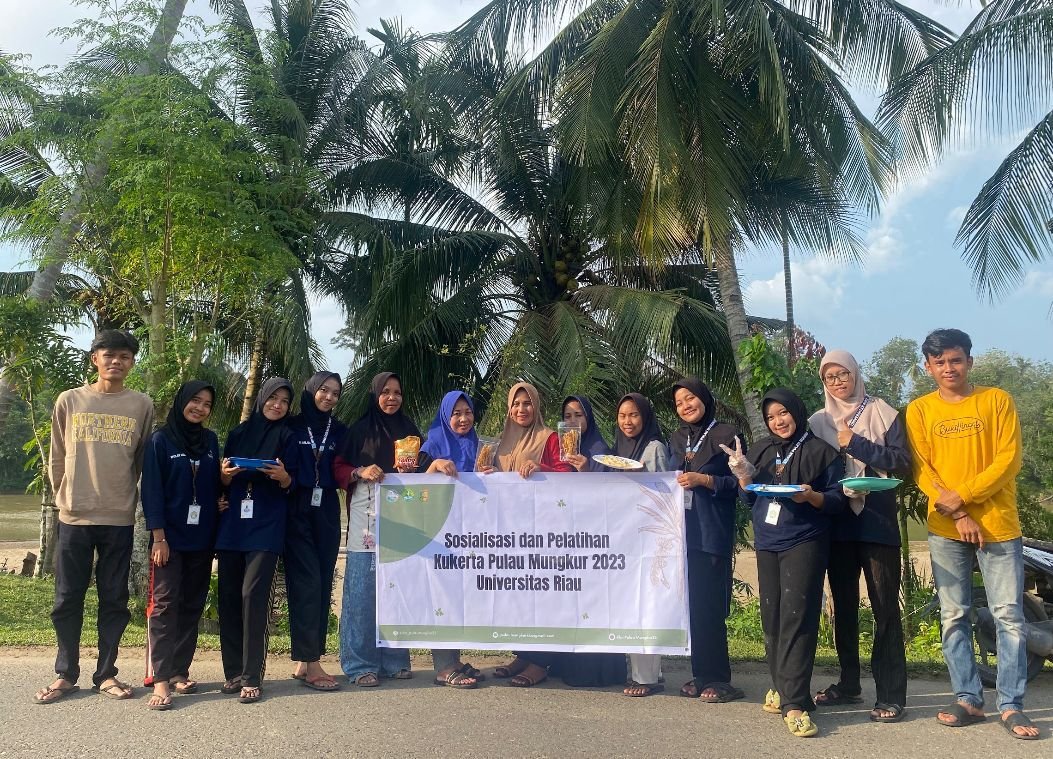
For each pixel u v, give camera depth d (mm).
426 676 5066
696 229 10133
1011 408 4105
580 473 4633
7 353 9500
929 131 9430
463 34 11422
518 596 4656
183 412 4555
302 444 4797
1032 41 8594
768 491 4031
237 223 8398
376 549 4812
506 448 5016
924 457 4254
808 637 4051
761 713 4234
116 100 8008
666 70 9141
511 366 11109
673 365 13031
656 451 4727
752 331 13508
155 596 4422
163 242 8172
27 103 9055
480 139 12820
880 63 10258
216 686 4738
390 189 13664
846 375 4457
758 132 10234
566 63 10906
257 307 10484
